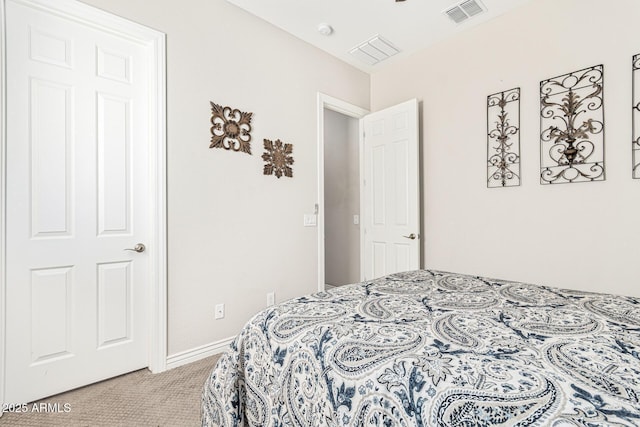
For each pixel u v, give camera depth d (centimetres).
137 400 168
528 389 61
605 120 202
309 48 293
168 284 204
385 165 322
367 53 311
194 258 216
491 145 257
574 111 214
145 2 194
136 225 199
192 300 215
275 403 96
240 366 112
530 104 235
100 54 185
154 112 198
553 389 60
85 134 180
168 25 204
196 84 217
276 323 106
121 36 190
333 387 79
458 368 70
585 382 62
